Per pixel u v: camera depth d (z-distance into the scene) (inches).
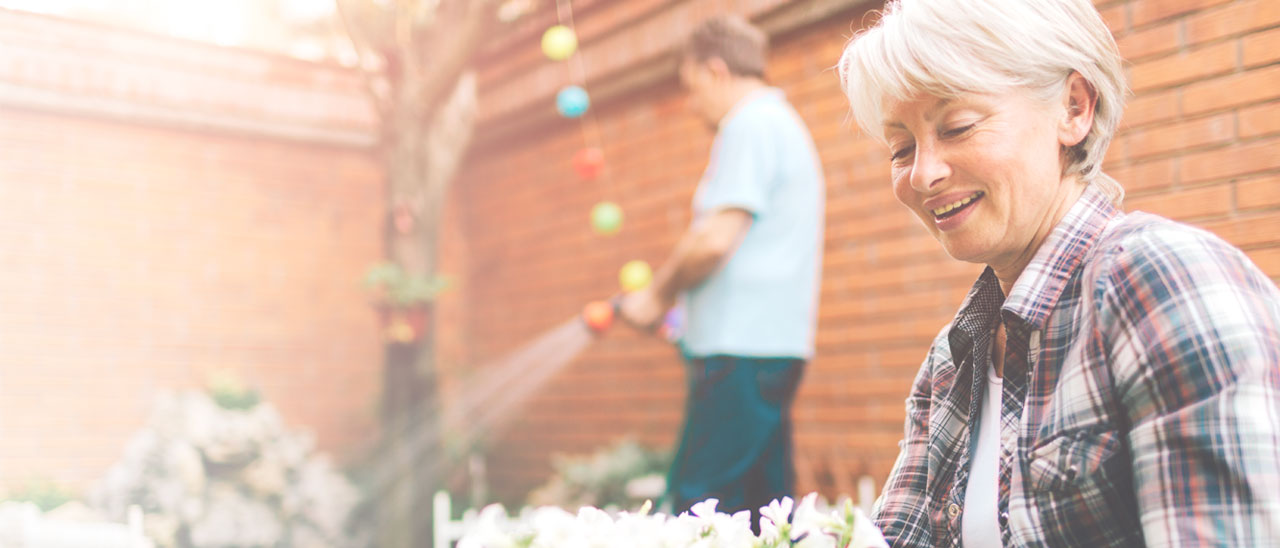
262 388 257.8
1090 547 37.7
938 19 40.6
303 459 223.0
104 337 239.9
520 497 245.6
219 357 253.3
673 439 208.5
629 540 39.7
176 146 252.1
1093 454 37.2
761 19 179.9
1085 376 38.0
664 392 212.2
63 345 235.3
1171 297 35.6
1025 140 40.9
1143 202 115.3
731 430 101.7
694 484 102.3
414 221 195.9
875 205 162.4
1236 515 32.3
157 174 249.3
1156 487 34.1
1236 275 35.6
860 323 164.6
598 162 188.1
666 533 40.3
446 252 281.6
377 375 273.3
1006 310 41.3
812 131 173.6
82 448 234.8
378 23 194.9
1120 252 38.3
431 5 197.0
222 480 210.2
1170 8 113.7
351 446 264.5
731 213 103.9
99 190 242.1
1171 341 34.9
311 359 265.4
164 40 248.1
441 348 275.0
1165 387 34.9
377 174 278.7
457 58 188.4
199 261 253.0
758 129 105.4
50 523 166.2
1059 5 40.9
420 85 194.4
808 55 174.4
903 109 42.2
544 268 251.9
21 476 226.2
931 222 44.7
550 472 244.2
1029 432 39.8
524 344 257.3
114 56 241.3
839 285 168.4
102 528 151.5
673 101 210.4
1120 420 37.2
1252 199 104.7
